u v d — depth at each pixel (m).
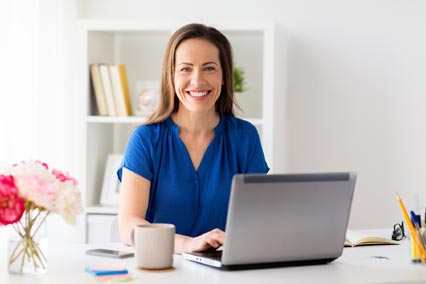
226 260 1.99
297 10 4.53
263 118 4.14
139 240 2.02
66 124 4.29
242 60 4.58
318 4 4.52
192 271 2.01
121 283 1.84
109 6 4.61
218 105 2.78
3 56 3.48
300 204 2.04
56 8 4.10
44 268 1.96
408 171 4.53
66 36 4.31
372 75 4.52
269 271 2.02
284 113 4.48
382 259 2.24
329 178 2.06
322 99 4.55
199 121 2.66
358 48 4.52
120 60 4.68
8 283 1.85
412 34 4.49
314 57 4.54
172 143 2.64
